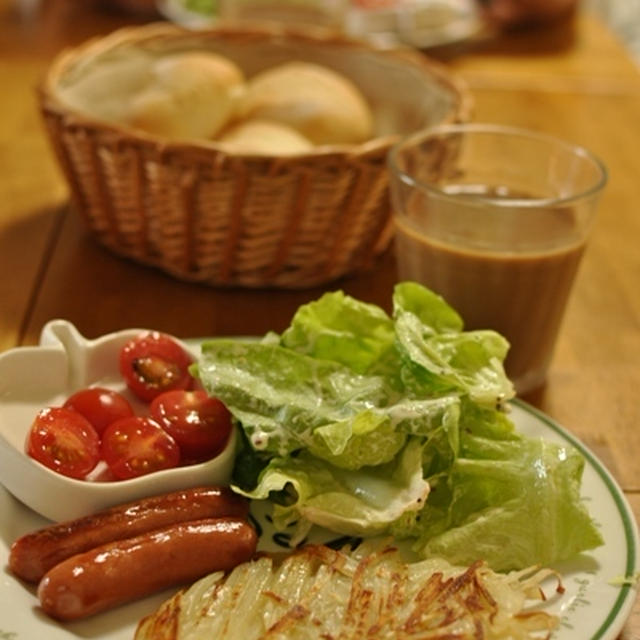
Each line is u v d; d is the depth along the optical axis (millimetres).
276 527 897
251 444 916
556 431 1008
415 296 1016
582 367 1232
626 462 1059
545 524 856
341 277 1399
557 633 760
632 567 831
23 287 1339
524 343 1152
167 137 1436
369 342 988
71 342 1035
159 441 908
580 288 1410
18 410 972
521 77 2205
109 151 1290
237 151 1210
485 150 1273
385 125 1691
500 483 889
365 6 2279
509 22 2475
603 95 2137
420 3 2291
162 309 1313
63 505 873
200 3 2316
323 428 877
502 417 957
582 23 2613
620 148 1872
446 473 907
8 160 1701
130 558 792
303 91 1516
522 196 1250
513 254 1102
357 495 894
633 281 1437
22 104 1927
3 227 1492
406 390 939
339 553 838
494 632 746
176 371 1027
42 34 2320
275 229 1288
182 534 816
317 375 947
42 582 779
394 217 1206
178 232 1309
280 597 788
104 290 1350
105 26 2396
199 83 1454
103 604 780
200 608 781
